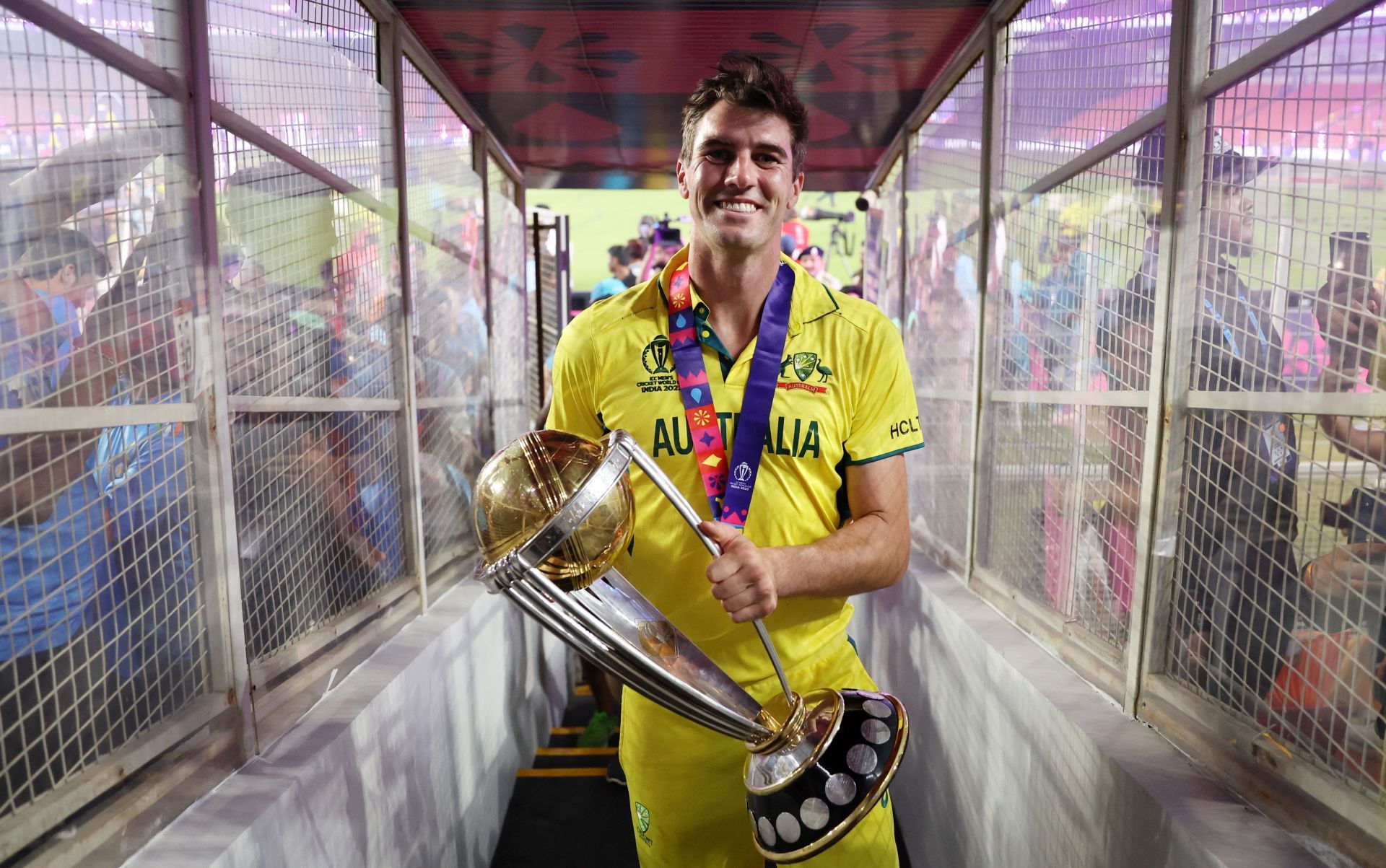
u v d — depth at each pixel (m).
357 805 1.68
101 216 1.13
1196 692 1.35
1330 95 1.01
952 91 2.95
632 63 2.91
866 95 3.28
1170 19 1.40
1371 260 0.93
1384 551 0.92
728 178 1.27
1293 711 1.09
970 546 2.60
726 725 1.15
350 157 2.11
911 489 3.70
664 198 9.34
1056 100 1.98
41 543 1.02
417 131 2.67
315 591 1.85
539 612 0.99
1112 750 1.37
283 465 1.70
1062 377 1.92
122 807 1.15
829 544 1.32
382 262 2.34
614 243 9.38
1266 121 1.15
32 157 1.00
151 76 1.25
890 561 1.38
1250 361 1.19
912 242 3.64
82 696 1.08
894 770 1.16
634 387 1.44
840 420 1.43
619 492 0.98
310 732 1.62
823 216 9.00
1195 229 1.36
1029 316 2.16
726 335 1.43
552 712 4.16
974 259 2.65
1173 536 1.42
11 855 0.95
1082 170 1.81
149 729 1.22
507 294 4.17
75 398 1.08
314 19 1.90
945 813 2.45
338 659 1.92
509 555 0.94
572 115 3.52
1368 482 0.94
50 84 1.03
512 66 2.94
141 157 1.22
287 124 1.74
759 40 2.71
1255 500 1.18
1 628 0.96
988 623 2.23
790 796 1.16
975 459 2.57
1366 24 0.94
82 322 1.09
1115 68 1.64
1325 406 1.02
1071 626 1.85
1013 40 2.33
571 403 1.51
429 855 2.16
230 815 1.28
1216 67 1.29
